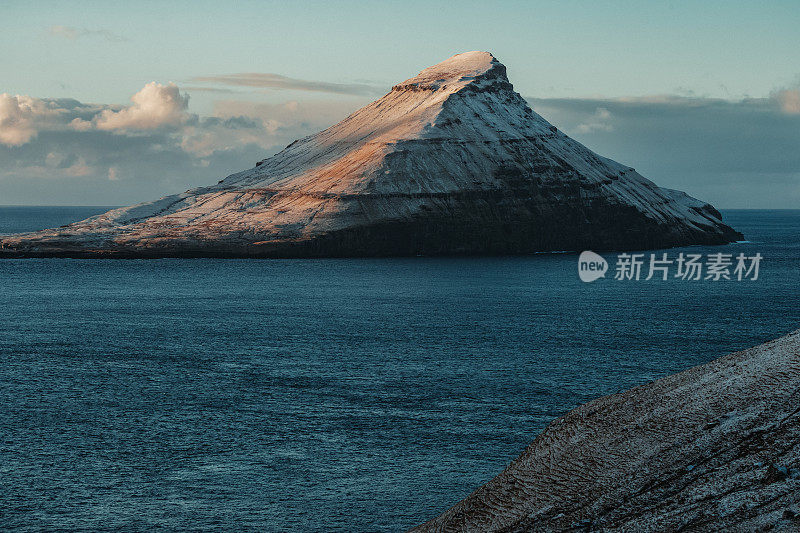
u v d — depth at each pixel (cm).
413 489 4575
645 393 3412
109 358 8650
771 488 2466
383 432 5638
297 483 4662
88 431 5672
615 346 9638
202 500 4419
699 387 3209
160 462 5009
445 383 7312
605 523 2678
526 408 6356
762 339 10300
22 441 5425
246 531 4044
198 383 7300
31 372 7781
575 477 3027
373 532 4038
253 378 7538
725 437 2816
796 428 2659
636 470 2886
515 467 3297
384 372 7862
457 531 3069
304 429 5712
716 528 2423
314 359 8644
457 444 5362
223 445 5350
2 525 4088
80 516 4203
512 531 2864
